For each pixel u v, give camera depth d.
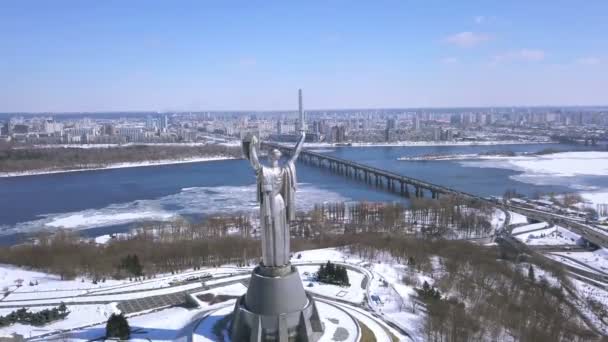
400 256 125.88
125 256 126.50
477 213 197.00
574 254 148.25
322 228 174.62
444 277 109.56
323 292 96.31
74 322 86.06
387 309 88.25
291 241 151.12
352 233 159.12
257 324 66.62
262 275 68.81
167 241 149.00
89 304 94.56
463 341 75.75
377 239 141.00
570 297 105.75
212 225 174.12
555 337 81.19
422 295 95.50
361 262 120.19
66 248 139.88
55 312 88.00
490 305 92.19
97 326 82.06
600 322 93.56
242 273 110.94
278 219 68.06
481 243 155.62
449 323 80.25
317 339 69.81
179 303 93.25
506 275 112.50
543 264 126.44
